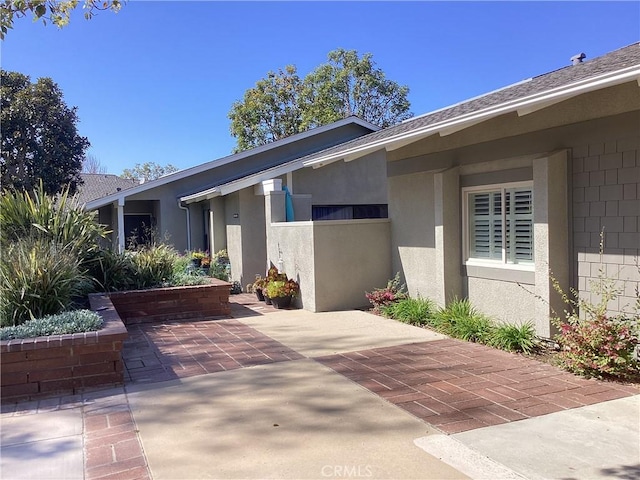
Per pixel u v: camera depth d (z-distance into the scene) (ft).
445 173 28.07
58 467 12.35
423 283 31.42
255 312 34.24
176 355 22.59
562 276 21.86
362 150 29.71
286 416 15.20
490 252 26.96
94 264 30.73
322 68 111.34
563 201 21.74
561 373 18.98
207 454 12.85
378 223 34.71
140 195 53.78
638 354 18.72
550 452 12.59
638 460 12.12
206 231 56.54
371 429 14.14
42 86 71.51
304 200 46.98
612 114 19.80
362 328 27.89
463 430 13.98
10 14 19.67
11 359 17.07
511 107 19.44
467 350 22.57
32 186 69.26
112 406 16.39
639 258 19.07
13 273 22.00
